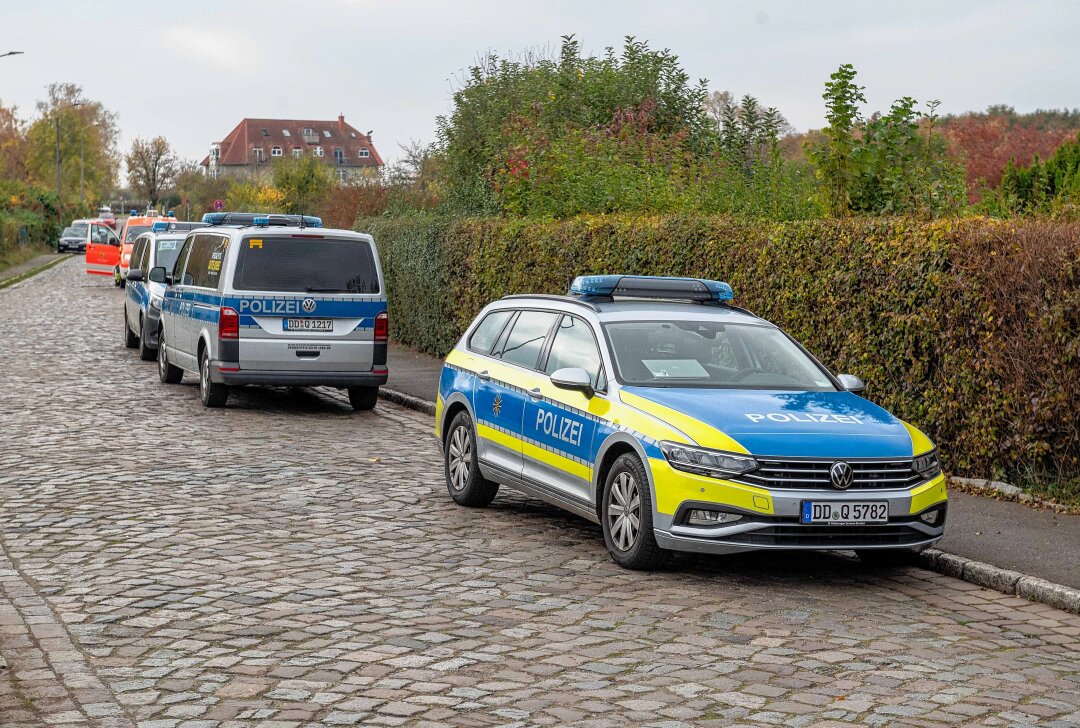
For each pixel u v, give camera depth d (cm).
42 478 1078
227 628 657
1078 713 557
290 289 1524
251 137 16438
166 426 1405
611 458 835
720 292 987
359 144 16862
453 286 2123
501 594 738
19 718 522
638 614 701
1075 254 991
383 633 653
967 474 1091
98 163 14088
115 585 739
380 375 1567
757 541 754
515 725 522
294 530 901
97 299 3734
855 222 1191
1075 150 1806
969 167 3481
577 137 2117
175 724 517
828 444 767
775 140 1839
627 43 2691
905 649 651
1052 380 1009
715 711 546
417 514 973
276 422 1477
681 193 1798
